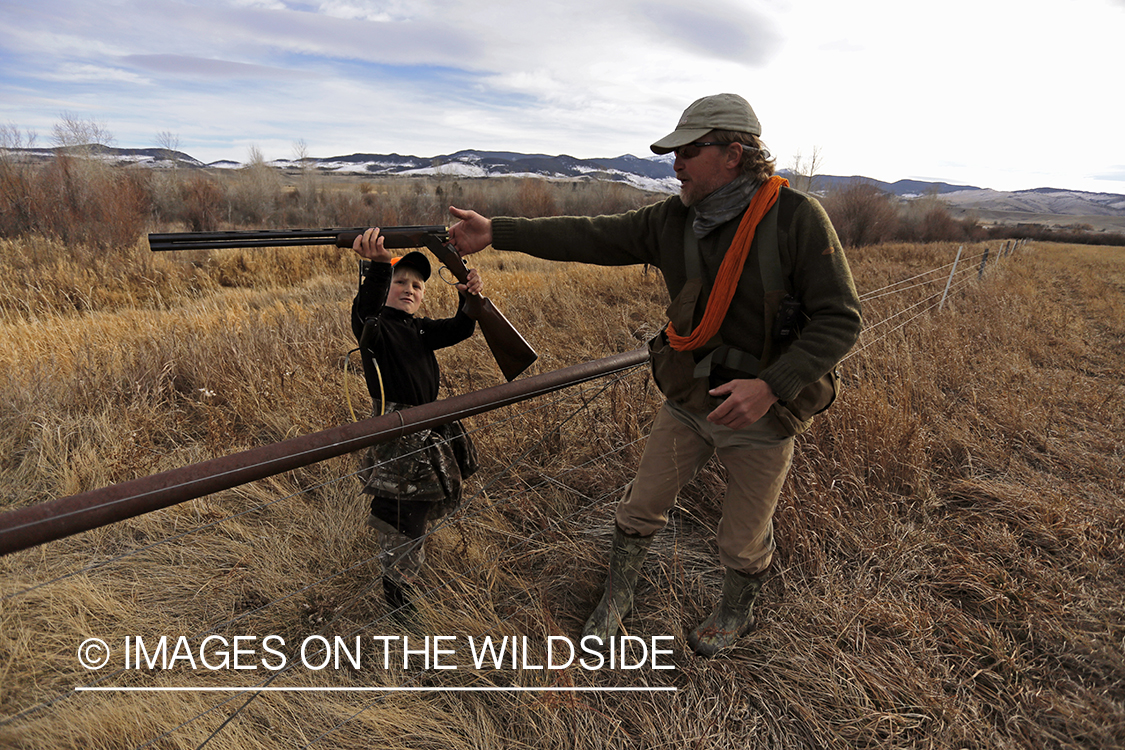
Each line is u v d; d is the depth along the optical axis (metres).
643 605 2.45
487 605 2.27
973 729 1.88
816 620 2.32
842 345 1.61
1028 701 1.99
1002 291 9.70
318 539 2.68
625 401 3.58
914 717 1.93
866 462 3.35
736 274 1.71
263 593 2.37
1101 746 1.79
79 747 1.68
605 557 2.63
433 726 1.84
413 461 2.11
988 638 2.25
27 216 12.88
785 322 1.69
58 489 3.06
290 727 1.81
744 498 2.03
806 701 2.01
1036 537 2.95
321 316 6.30
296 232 1.78
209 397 3.91
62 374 4.30
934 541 2.86
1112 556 2.81
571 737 1.85
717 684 2.08
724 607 2.25
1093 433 4.28
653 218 1.94
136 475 3.14
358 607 2.31
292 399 4.00
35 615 2.14
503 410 3.64
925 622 2.30
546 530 2.81
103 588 2.32
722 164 1.66
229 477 1.28
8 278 8.27
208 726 1.75
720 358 1.85
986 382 5.06
